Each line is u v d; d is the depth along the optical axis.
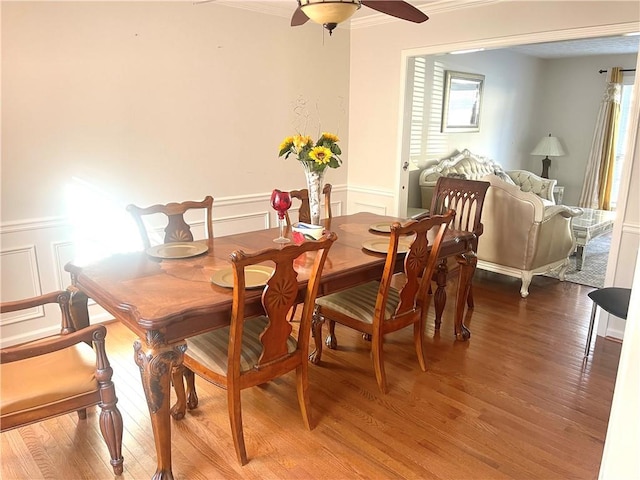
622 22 3.04
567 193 7.85
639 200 2.90
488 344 3.03
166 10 3.33
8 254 2.87
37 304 2.04
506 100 7.04
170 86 3.45
